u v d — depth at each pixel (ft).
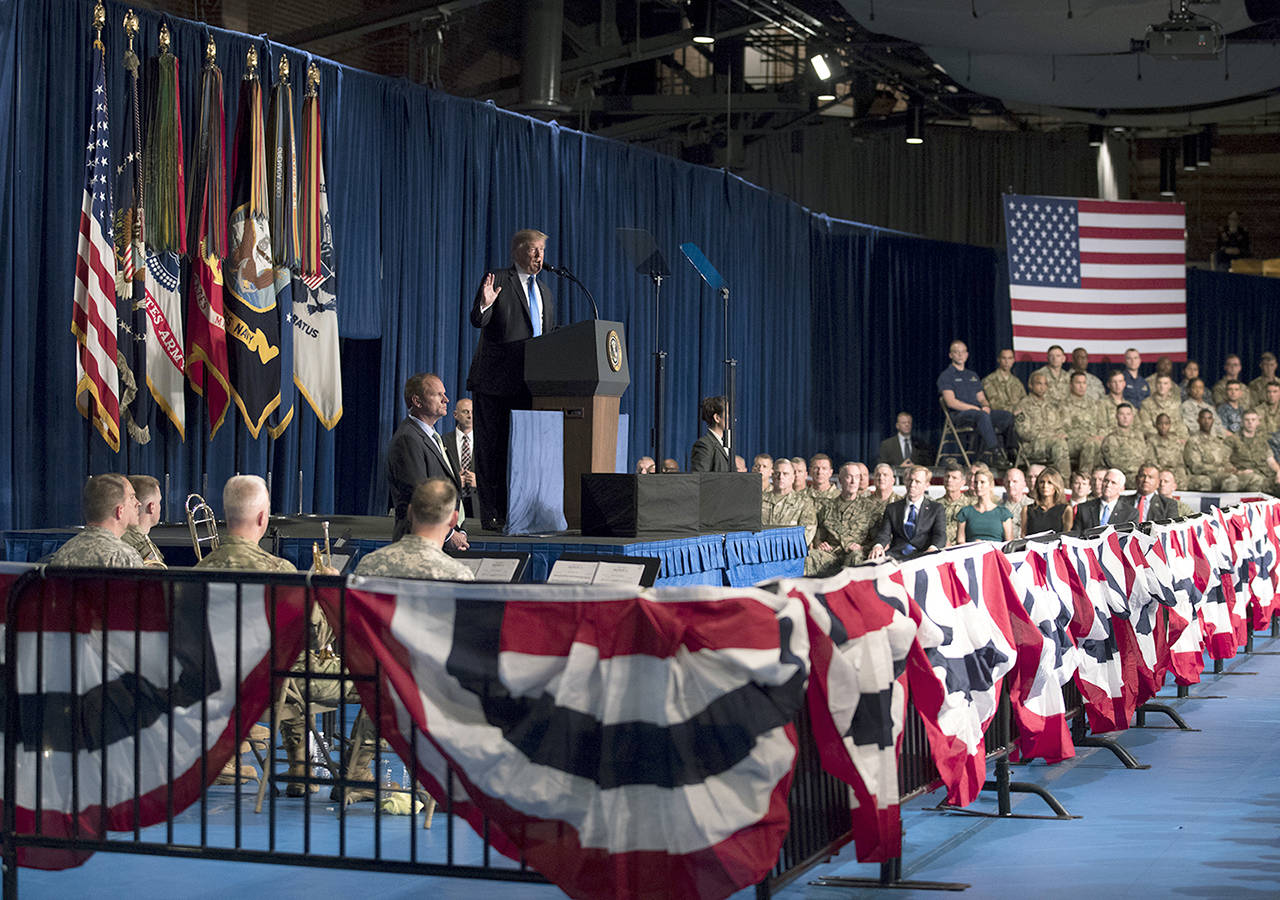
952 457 51.80
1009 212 55.06
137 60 28.12
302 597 12.16
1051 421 51.88
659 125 56.80
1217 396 55.47
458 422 33.47
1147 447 51.44
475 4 42.32
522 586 11.52
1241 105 63.10
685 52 56.95
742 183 52.24
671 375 47.57
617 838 11.05
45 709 12.84
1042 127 67.56
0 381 25.57
